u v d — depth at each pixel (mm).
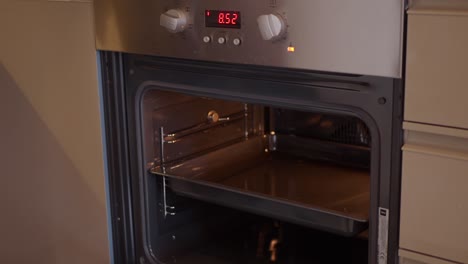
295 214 1519
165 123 1733
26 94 1850
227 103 1869
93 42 1677
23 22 1781
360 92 1315
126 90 1687
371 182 1342
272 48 1385
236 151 1872
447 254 1264
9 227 2039
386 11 1227
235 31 1427
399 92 1261
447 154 1220
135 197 1750
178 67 1571
